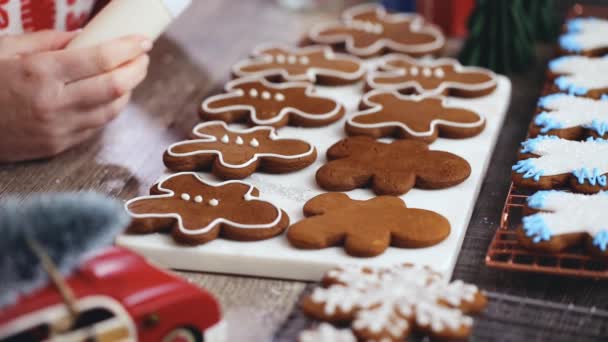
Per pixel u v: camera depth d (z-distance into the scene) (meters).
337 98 0.72
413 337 0.50
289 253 0.55
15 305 0.44
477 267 0.55
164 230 0.56
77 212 0.44
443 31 0.86
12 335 0.44
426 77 0.73
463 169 0.61
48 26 0.74
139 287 0.46
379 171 0.60
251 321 0.52
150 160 0.66
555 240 0.53
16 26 0.72
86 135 0.66
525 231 0.54
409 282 0.50
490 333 0.50
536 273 0.55
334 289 0.50
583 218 0.54
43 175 0.64
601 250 0.53
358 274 0.51
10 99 0.62
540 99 0.67
